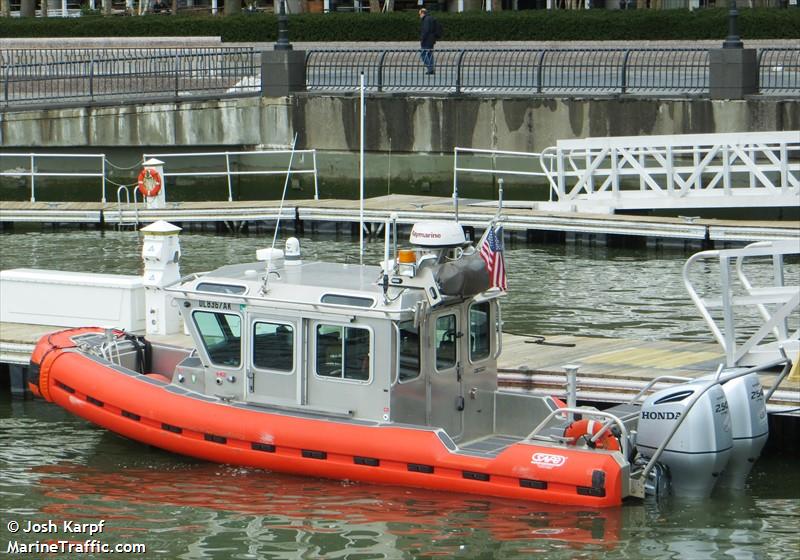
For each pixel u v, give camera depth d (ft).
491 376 66.95
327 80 185.57
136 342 76.43
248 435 65.31
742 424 61.41
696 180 134.10
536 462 59.67
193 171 176.45
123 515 60.95
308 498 62.13
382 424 62.64
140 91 184.65
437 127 167.12
